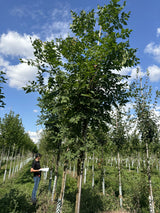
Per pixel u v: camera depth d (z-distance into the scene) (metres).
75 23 3.88
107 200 6.93
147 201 6.27
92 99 3.24
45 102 4.28
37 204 4.67
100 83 3.43
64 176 4.45
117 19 3.45
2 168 20.00
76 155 3.28
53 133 6.96
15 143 14.49
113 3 3.27
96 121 3.91
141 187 6.02
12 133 12.69
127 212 5.74
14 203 3.62
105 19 3.48
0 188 7.47
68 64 3.39
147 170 5.41
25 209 3.83
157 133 5.62
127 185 9.27
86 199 6.79
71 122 3.36
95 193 7.83
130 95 3.87
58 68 3.30
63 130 3.81
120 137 7.61
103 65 3.17
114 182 10.30
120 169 7.85
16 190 4.70
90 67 2.89
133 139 6.49
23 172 15.47
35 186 4.74
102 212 5.41
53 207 4.83
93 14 3.90
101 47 2.79
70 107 3.52
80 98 3.38
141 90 6.10
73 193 7.61
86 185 10.02
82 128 3.70
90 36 3.58
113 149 8.18
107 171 13.12
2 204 3.51
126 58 3.09
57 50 3.37
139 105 6.02
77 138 3.31
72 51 3.51
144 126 5.69
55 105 3.66
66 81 3.31
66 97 3.15
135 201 6.57
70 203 5.96
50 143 7.35
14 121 13.37
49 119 6.27
